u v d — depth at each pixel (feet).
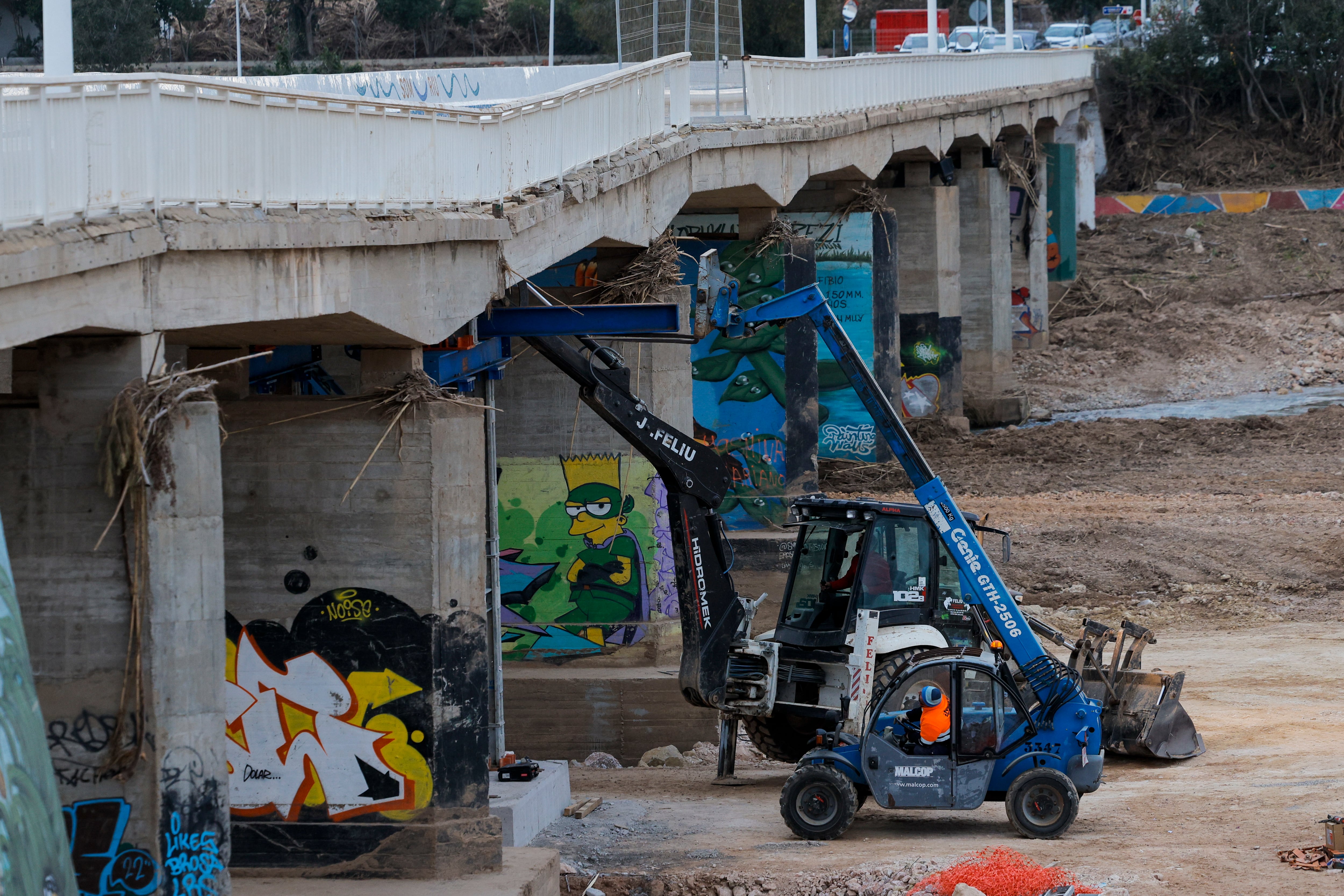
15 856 46.78
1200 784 121.39
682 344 144.15
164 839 67.36
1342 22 487.61
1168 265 407.03
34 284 57.93
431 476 91.45
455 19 494.59
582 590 154.61
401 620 92.12
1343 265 390.01
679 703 148.56
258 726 92.99
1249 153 501.97
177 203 69.05
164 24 416.05
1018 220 361.71
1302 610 186.39
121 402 65.51
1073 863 97.40
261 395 96.32
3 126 57.52
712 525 118.73
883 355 243.60
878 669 115.55
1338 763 125.90
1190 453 263.49
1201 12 513.04
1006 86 333.21
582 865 102.22
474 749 93.50
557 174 122.72
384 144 90.12
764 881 96.48
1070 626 183.93
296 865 92.73
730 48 180.14
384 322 87.56
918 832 110.52
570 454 154.10
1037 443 272.31
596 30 411.34
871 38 515.09
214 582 68.54
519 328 110.63
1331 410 279.28
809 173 199.82
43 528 67.10
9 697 49.88
